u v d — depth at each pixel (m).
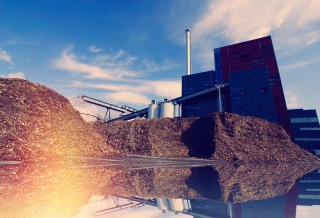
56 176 17.58
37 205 10.12
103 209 11.34
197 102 92.19
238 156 48.91
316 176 27.89
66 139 33.84
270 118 74.44
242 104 78.06
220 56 96.75
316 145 74.75
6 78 33.88
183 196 15.55
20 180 14.71
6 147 23.62
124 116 95.06
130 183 18.86
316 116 77.94
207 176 23.83
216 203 17.14
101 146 40.94
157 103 92.31
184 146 57.12
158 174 24.06
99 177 19.92
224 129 57.25
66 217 9.11
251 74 80.12
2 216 8.28
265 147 55.44
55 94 40.31
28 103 32.47
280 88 79.00
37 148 26.62
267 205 14.23
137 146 53.88
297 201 15.80
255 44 91.56
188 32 123.44
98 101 91.75
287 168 37.38
